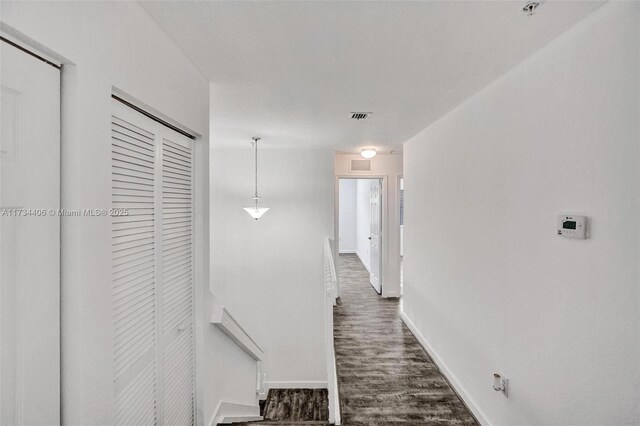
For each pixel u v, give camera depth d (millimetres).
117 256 1250
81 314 999
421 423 2455
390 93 2461
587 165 1451
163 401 1626
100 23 1085
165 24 1481
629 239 1265
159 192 1595
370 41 1670
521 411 1936
